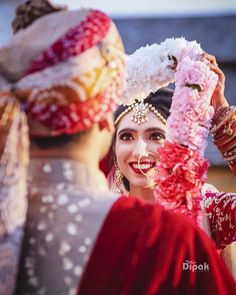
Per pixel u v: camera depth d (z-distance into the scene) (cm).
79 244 152
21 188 150
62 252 152
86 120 155
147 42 584
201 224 217
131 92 230
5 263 147
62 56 153
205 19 589
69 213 154
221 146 216
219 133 215
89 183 158
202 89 207
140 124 260
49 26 158
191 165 203
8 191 149
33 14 167
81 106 154
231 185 492
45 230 153
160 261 155
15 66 155
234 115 214
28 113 154
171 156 204
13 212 148
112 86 159
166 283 155
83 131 157
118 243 154
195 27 589
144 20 589
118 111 264
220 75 218
